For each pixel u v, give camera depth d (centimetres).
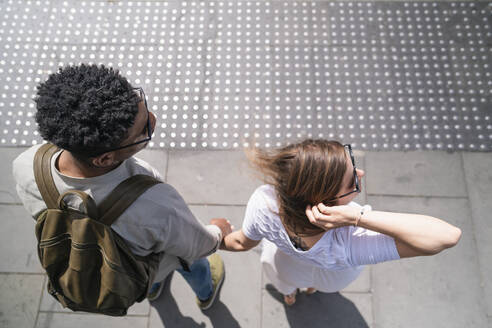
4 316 267
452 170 300
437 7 343
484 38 335
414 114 315
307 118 315
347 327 266
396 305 269
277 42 337
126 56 334
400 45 334
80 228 133
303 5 345
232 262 280
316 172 129
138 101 122
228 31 340
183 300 272
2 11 344
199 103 320
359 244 146
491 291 270
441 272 275
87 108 109
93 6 347
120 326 266
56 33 341
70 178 129
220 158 306
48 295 272
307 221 141
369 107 317
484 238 283
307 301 272
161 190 140
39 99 112
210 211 294
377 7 344
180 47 336
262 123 314
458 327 264
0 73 329
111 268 140
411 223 138
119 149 123
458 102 317
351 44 335
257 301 273
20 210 292
